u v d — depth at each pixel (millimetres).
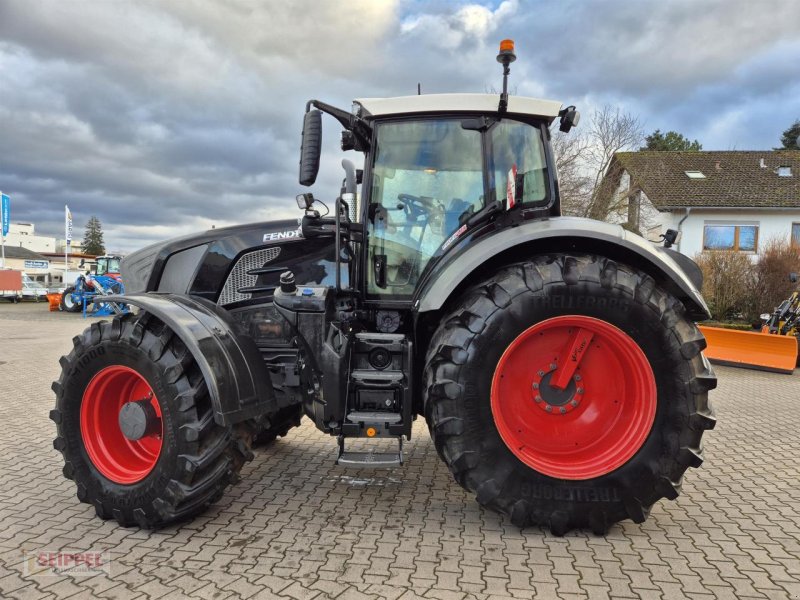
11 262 48719
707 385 2865
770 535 2979
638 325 2844
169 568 2557
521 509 2859
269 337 3682
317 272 3781
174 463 2869
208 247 3840
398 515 3205
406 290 3488
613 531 2992
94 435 3172
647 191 21750
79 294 21297
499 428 2881
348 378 3121
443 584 2424
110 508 3012
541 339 3035
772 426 5543
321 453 4508
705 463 4312
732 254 15094
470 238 3408
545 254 3121
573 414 3070
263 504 3375
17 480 3768
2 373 8250
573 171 20234
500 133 3463
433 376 2908
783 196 21000
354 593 2346
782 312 10445
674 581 2477
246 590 2367
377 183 3488
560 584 2436
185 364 2928
